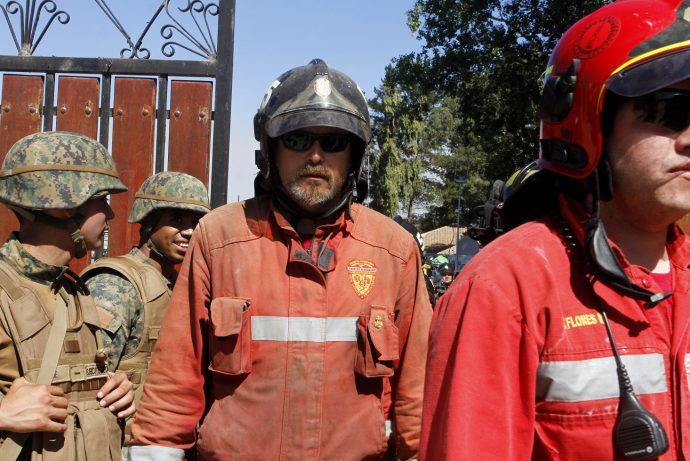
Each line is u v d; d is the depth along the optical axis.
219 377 2.27
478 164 71.75
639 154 1.32
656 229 1.41
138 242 4.40
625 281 1.31
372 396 2.29
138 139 4.41
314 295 2.27
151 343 3.22
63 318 2.34
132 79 4.45
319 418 2.19
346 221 2.40
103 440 2.37
